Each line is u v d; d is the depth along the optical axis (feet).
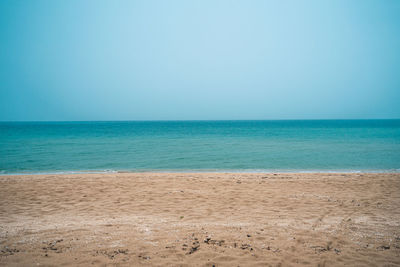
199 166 60.90
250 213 23.62
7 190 33.68
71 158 73.51
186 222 20.89
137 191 33.19
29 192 32.63
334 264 13.98
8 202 28.02
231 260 14.21
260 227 19.48
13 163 65.05
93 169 57.62
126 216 22.82
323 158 70.90
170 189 34.37
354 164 61.72
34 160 69.82
